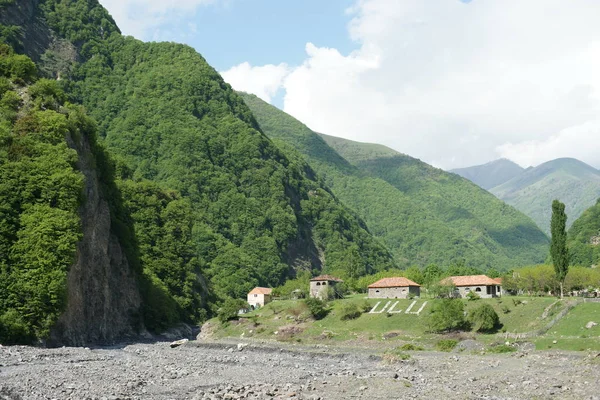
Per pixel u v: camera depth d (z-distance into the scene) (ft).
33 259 394.11
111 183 591.78
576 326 389.19
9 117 462.60
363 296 632.38
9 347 349.61
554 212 477.77
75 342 430.20
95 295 487.61
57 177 429.79
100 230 520.42
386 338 433.89
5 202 408.87
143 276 609.42
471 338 401.08
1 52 548.31
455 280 551.59
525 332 401.49
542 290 562.66
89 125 546.26
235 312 570.05
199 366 310.24
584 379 232.12
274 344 445.37
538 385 220.84
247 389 220.84
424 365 296.10
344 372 275.18
